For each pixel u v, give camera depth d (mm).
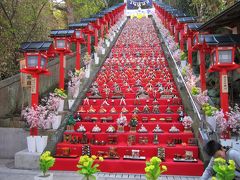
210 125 7438
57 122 8469
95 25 16469
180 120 8820
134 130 8406
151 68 14633
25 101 10219
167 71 14016
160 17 28812
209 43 6965
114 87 11852
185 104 9672
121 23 30078
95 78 13508
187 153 7113
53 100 9078
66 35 10117
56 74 12867
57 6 20281
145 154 7418
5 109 9453
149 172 4473
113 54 17938
